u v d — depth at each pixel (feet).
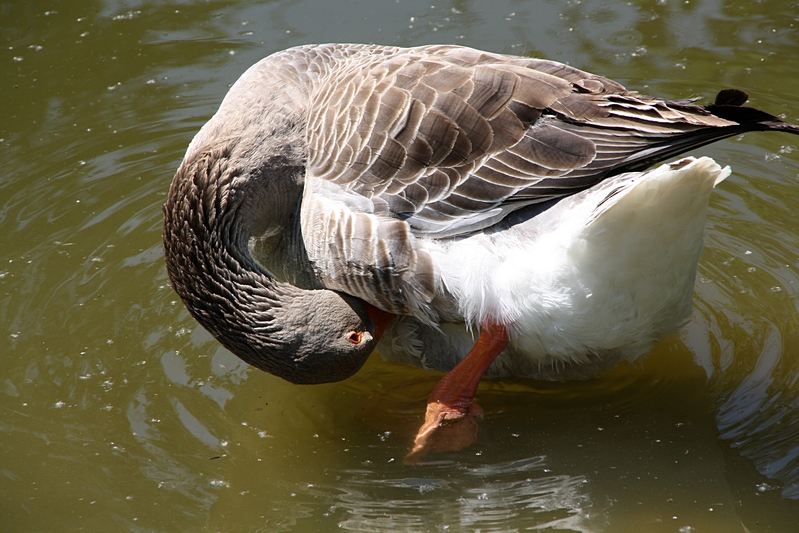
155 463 26.09
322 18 52.24
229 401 28.84
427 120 26.61
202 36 51.06
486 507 24.41
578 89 27.25
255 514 24.27
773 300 31.86
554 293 25.61
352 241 26.30
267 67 31.09
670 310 26.86
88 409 28.22
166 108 45.52
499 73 27.20
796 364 28.76
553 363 28.63
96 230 37.06
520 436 27.20
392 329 29.73
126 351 30.76
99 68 48.65
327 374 26.71
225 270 26.94
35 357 30.37
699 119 25.50
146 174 40.81
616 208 23.88
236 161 27.48
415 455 26.68
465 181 26.32
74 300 33.06
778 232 35.47
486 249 26.02
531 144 26.40
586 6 52.37
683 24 49.98
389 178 26.45
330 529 23.72
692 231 24.86
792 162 39.93
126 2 54.44
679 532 23.11
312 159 27.58
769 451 25.49
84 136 43.55
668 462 25.72
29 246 36.04
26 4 54.39
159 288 33.81
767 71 45.60
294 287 27.25
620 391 28.96
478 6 52.80
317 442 27.30
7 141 43.14
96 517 24.04
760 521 23.29
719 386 28.43
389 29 50.49
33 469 25.79
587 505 24.25
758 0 51.62
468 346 29.12
